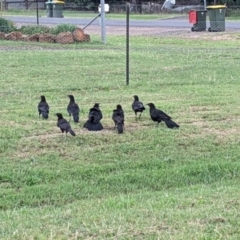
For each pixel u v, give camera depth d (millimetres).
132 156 13023
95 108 14867
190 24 50906
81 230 7980
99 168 12164
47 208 10094
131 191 11203
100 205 9750
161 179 11758
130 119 15906
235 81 22625
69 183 11430
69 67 25297
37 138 14000
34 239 7730
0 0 71000
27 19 57250
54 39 35812
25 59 27219
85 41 36156
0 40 35875
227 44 36219
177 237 7527
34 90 20234
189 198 9758
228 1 66688
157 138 14148
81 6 73375
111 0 71375
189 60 27891
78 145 13594
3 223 8672
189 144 13922
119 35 41844
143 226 8023
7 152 13109
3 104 17844
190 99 18984
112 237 7668
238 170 12344
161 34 42594
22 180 11562
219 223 8102
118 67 25453
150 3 70688
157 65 26219
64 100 18672
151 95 19609
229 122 16047
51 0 63375
